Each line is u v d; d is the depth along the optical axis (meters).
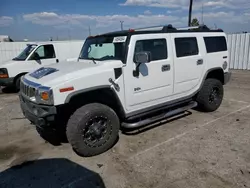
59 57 8.91
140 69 3.73
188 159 3.23
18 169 3.15
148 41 3.84
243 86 8.27
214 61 5.15
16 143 4.01
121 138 4.03
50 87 2.98
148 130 4.36
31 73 3.93
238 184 2.63
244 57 12.18
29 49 8.57
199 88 4.95
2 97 7.66
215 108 5.35
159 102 4.19
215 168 2.97
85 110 3.25
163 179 2.78
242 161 3.12
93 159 3.35
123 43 3.65
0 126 4.87
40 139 4.15
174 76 4.30
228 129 4.30
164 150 3.53
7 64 7.96
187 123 4.68
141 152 3.50
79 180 2.83
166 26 4.21
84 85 3.21
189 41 4.58
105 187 2.67
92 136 3.35
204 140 3.84
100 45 4.07
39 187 2.72
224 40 5.42
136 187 2.65
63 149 3.73
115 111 3.82
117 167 3.10
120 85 3.55
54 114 3.05
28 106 3.45
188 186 2.62
